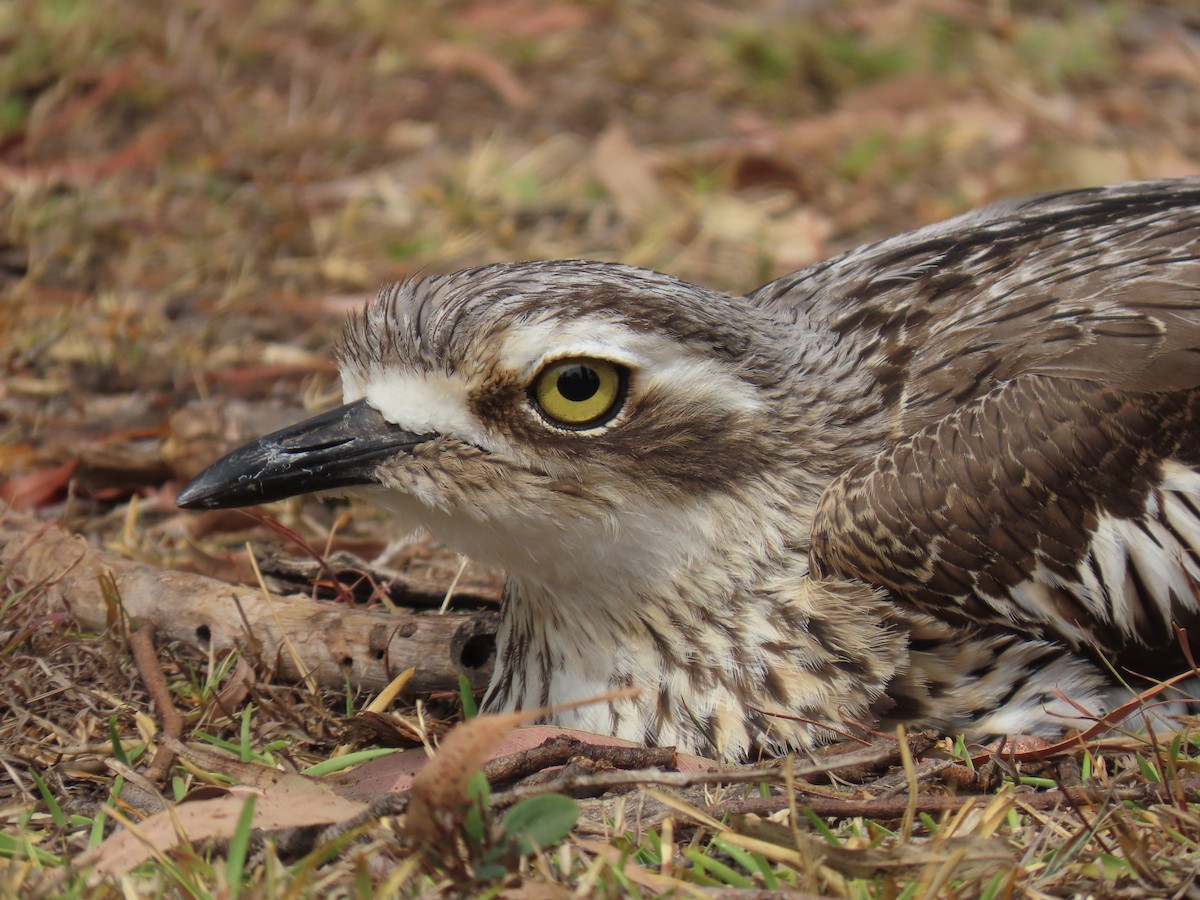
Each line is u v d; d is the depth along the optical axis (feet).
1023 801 25.08
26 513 35.99
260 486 27.40
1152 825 24.43
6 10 57.21
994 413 27.99
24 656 29.66
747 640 28.07
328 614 30.89
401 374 27.25
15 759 26.99
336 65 58.49
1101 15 63.87
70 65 54.65
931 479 27.71
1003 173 53.31
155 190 50.01
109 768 26.81
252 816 23.24
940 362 29.53
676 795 25.90
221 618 30.96
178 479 38.22
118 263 46.91
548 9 63.26
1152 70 60.70
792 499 28.45
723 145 54.95
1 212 47.98
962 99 57.77
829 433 28.84
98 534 36.19
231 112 54.80
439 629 30.48
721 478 27.78
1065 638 28.48
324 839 23.90
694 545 27.84
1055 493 27.76
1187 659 27.89
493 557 28.12
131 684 29.66
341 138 53.78
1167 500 28.12
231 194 50.75
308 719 29.37
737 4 64.69
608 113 57.47
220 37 58.23
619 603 28.09
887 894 22.77
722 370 27.66
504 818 23.47
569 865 23.47
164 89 55.11
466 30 61.05
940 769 25.91
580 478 27.02
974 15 63.57
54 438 39.42
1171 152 53.88
